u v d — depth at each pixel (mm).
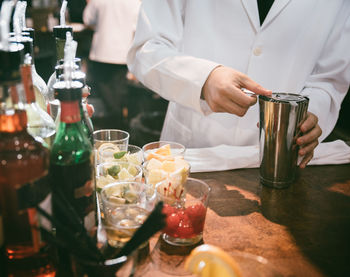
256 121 1773
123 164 1056
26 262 761
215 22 1619
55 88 701
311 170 1337
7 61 647
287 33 1598
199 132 1792
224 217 1034
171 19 1586
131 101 4754
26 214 728
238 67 1663
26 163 699
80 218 809
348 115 2289
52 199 745
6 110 704
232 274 588
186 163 1051
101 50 4594
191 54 1652
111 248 840
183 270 823
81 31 5203
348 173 1324
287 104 1077
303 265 854
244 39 1613
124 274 716
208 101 1330
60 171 774
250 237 950
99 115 4676
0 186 705
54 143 786
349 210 1095
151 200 891
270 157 1171
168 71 1383
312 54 1641
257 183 1237
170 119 1902
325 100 1585
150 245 903
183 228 884
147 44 1511
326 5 1599
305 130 1149
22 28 976
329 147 1452
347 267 852
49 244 776
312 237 959
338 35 1672
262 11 1640
